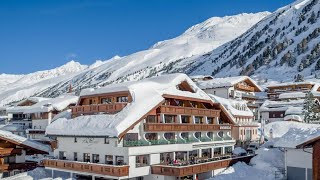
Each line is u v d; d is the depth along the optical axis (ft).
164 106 158.71
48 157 176.65
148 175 151.23
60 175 165.89
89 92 174.50
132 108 147.43
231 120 206.49
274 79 627.05
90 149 150.82
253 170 173.88
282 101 393.91
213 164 164.96
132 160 139.85
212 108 200.64
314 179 120.16
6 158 151.74
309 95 304.71
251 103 379.55
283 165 173.47
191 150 168.96
